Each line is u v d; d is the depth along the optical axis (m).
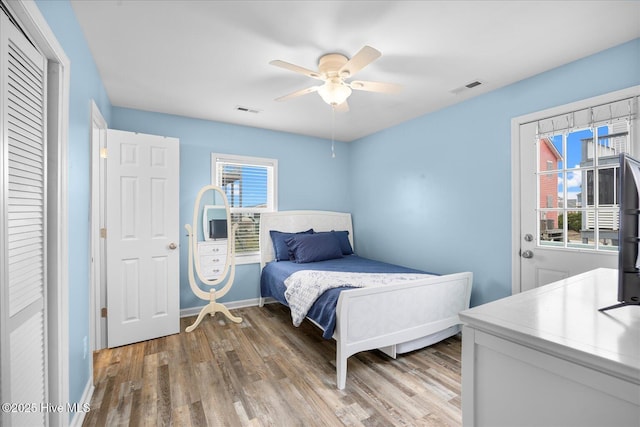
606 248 2.06
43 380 1.29
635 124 1.91
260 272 3.96
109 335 2.63
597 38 1.92
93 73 2.17
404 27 1.81
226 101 3.03
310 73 2.03
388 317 2.27
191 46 2.02
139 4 1.61
